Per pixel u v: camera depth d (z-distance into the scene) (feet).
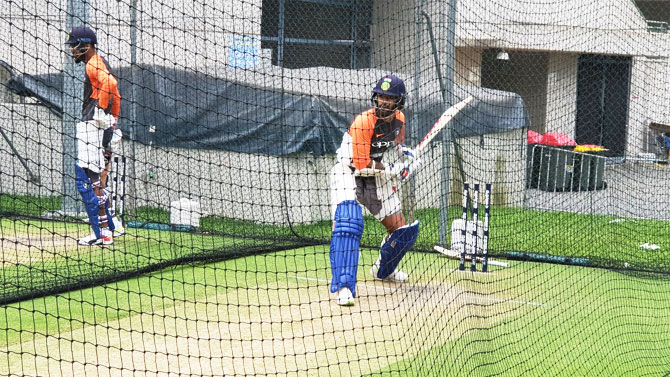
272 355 18.06
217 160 38.83
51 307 22.18
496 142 39.65
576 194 48.98
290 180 38.24
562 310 23.75
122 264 27.71
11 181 41.78
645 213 45.09
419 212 32.63
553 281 28.37
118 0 20.83
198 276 27.07
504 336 20.47
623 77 65.92
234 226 36.60
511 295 25.63
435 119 33.45
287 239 34.06
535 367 17.81
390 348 18.85
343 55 42.68
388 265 26.84
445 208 31.94
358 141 24.58
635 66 63.46
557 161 47.24
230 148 38.47
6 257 28.68
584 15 57.82
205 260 29.04
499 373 17.19
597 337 20.79
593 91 69.31
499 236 36.01
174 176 39.52
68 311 21.74
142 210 39.06
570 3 56.65
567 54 66.85
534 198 45.44
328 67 41.16
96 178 30.96
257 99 37.52
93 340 18.95
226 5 36.42
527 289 26.73
